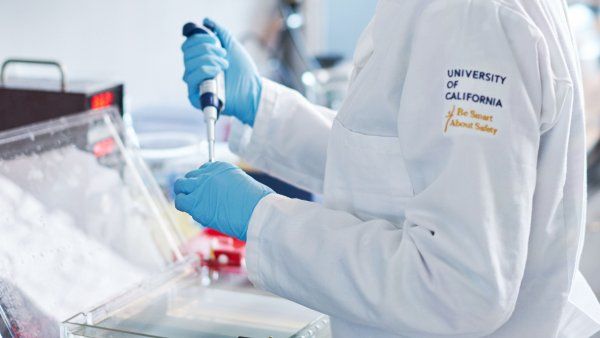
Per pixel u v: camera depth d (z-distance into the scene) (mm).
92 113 1639
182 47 1568
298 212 1187
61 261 1378
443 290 1039
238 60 1640
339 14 4070
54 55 2605
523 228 1055
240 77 1628
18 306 1248
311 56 3701
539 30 1093
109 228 1525
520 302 1216
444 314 1048
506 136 1051
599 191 3047
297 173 1689
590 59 3547
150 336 1146
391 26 1196
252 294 1444
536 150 1088
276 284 1183
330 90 3291
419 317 1061
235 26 3637
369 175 1216
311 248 1134
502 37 1070
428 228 1074
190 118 2914
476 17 1081
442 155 1082
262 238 1179
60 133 1529
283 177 1710
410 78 1114
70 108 1707
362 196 1228
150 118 2863
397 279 1072
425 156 1104
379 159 1202
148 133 2637
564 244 1206
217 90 1504
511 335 1221
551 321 1220
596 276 2658
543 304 1215
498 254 1032
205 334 1248
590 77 3443
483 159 1042
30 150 1447
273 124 1649
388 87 1177
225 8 3545
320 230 1148
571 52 1206
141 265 1530
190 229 1934
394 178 1193
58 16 2600
